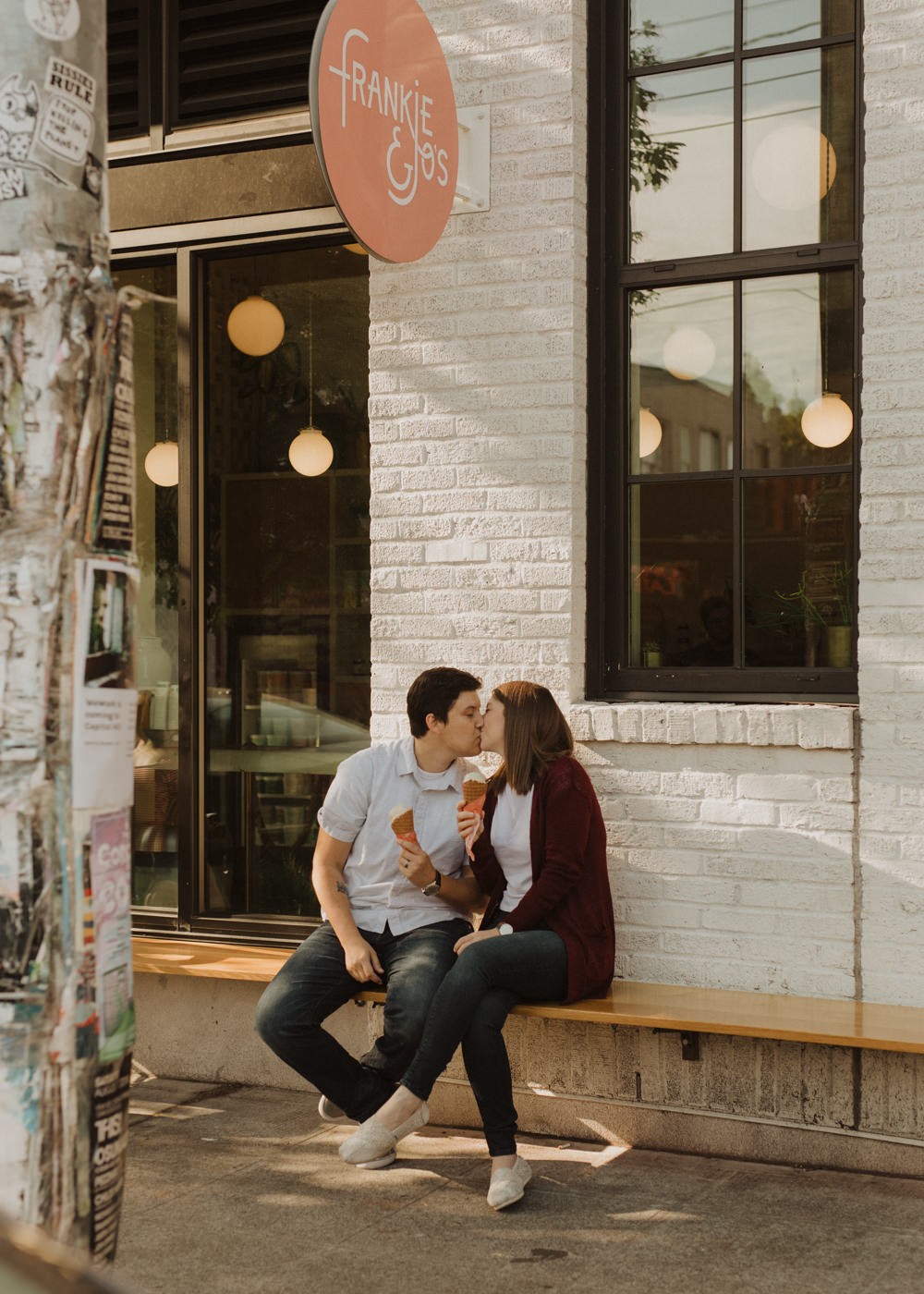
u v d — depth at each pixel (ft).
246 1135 15.11
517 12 15.66
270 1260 11.86
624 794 15.08
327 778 17.66
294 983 14.38
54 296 7.43
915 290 13.93
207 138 17.72
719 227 15.48
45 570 7.37
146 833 18.57
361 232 13.42
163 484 18.52
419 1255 11.94
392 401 16.37
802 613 15.10
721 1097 14.30
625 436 15.87
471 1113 15.46
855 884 14.12
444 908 14.83
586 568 15.83
